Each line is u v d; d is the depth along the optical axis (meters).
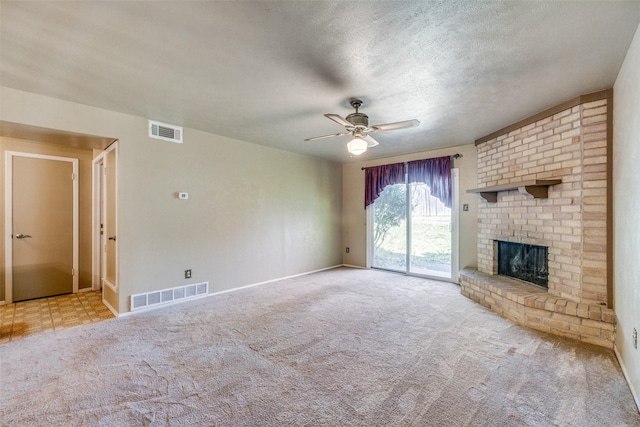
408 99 2.91
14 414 1.77
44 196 4.14
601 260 2.71
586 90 2.70
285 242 5.29
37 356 2.46
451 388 2.03
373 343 2.72
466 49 2.03
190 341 2.76
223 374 2.21
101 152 4.00
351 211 6.45
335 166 6.39
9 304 3.84
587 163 2.77
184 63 2.23
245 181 4.64
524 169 3.50
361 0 1.54
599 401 1.88
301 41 1.93
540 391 1.99
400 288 4.61
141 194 3.54
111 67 2.29
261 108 3.17
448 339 2.79
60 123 2.94
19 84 2.59
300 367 2.31
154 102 3.02
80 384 2.07
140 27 1.79
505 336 2.84
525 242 3.50
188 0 1.55
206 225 4.16
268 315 3.44
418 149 5.13
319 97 2.86
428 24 1.75
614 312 2.56
